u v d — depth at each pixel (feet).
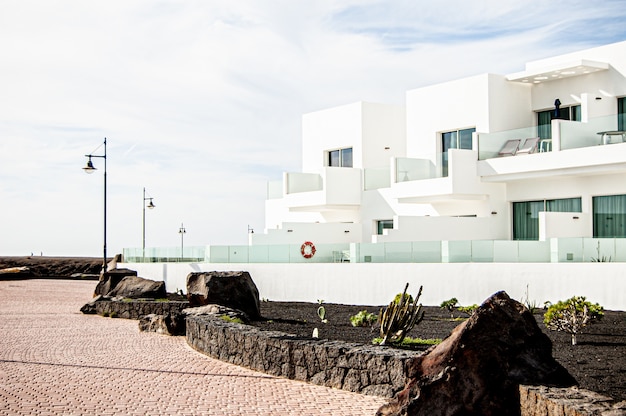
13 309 80.33
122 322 66.85
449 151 75.51
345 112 99.50
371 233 92.02
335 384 33.99
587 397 21.95
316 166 105.19
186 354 45.75
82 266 196.03
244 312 58.49
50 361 43.32
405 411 24.27
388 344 39.24
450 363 24.44
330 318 57.52
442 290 65.62
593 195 69.62
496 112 79.05
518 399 23.90
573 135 68.18
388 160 99.30
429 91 86.99
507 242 62.08
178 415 29.48
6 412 30.22
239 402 31.45
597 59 74.13
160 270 105.29
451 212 82.28
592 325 46.14
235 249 86.74
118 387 35.22
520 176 73.05
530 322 25.77
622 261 55.11
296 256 79.92
